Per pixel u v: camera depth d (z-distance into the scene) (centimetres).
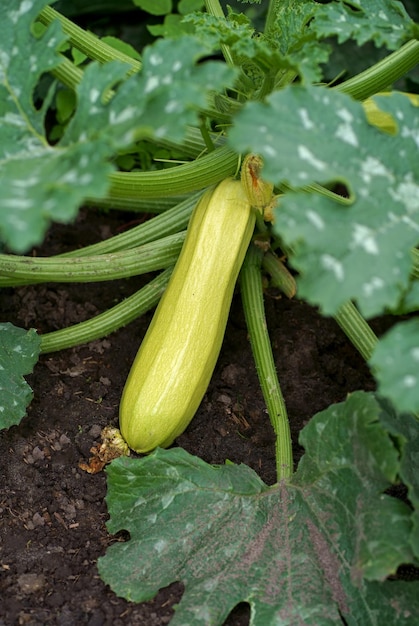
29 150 98
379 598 100
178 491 107
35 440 116
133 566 104
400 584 101
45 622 103
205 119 122
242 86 117
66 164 93
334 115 96
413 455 103
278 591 102
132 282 133
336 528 103
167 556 105
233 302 130
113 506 107
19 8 104
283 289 125
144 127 92
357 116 96
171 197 126
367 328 114
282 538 105
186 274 113
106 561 104
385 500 98
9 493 112
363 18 108
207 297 112
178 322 112
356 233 93
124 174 111
